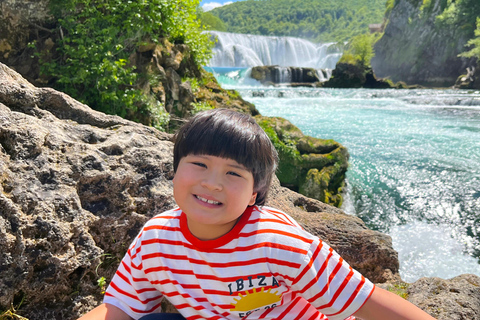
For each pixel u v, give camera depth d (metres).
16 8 5.21
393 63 48.59
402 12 48.44
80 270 2.00
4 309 1.73
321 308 1.17
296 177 7.79
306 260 1.14
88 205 2.14
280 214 1.31
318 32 163.00
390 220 7.25
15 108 2.36
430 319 1.11
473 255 6.07
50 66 5.46
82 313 1.98
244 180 1.14
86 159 2.20
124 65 5.88
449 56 40.72
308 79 33.78
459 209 7.36
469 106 18.64
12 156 2.00
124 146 2.41
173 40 7.27
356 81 32.94
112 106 5.60
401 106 18.70
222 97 8.84
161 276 1.28
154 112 5.93
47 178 2.02
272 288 1.21
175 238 1.26
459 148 10.85
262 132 1.19
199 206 1.14
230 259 1.18
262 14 189.12
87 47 5.51
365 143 11.35
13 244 1.77
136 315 1.35
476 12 39.38
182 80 7.48
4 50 5.29
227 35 47.53
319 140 8.22
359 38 34.19
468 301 2.14
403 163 9.60
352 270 1.18
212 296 1.23
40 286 1.84
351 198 8.02
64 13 5.55
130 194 2.30
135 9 5.80
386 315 1.13
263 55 51.03
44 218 1.88
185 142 1.15
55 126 2.33
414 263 5.97
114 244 2.19
